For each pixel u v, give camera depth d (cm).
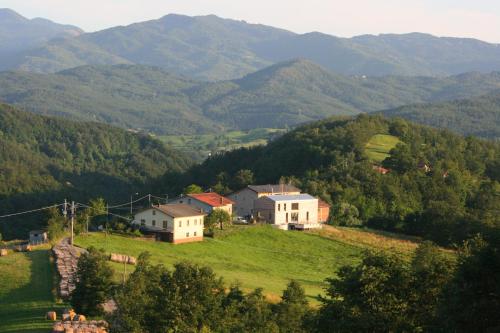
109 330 4822
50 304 6325
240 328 5016
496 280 2945
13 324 5734
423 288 3559
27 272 7350
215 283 5134
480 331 2909
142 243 9800
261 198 13262
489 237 3084
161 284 4953
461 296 2970
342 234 12681
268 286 8106
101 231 10356
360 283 3619
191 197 12450
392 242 12600
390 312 3531
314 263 10406
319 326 3612
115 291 5803
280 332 5675
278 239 11619
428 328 3325
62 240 9300
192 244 10294
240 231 11631
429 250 3991
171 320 4659
